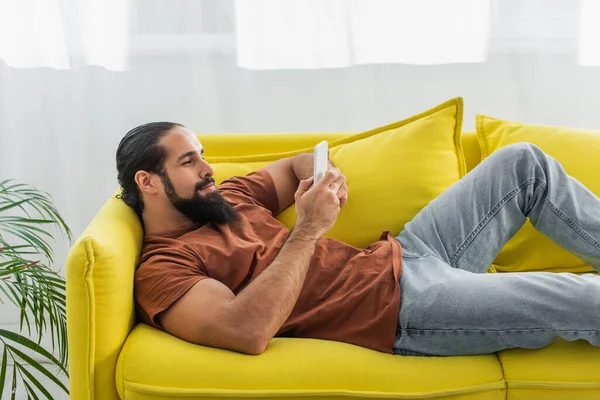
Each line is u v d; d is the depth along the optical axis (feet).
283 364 4.60
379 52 8.27
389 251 5.59
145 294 5.13
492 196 5.72
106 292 4.68
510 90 8.40
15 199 8.50
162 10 8.16
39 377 7.79
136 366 4.62
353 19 8.15
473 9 8.10
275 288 4.82
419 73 8.35
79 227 8.66
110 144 8.45
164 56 8.29
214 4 8.15
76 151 8.45
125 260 5.01
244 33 8.16
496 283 4.91
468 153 7.09
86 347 4.64
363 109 8.47
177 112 8.45
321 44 8.23
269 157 6.86
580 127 8.49
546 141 6.60
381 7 8.13
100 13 8.09
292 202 6.48
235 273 5.47
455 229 5.73
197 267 5.29
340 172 6.30
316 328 5.25
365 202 6.30
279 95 8.43
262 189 6.35
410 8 8.13
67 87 8.28
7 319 8.61
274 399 4.53
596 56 8.16
